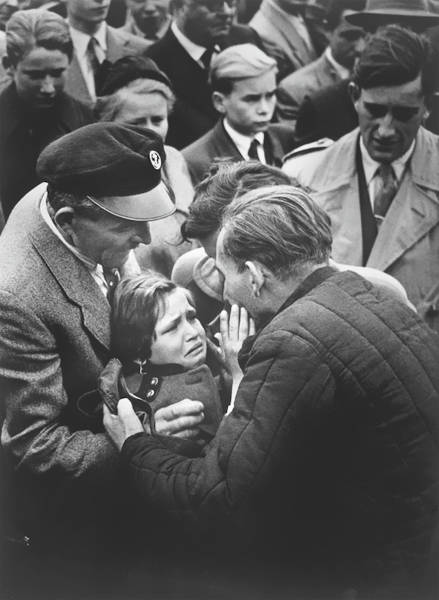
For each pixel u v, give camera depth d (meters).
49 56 2.12
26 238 1.92
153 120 2.15
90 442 1.98
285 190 1.63
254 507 1.55
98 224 1.86
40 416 1.97
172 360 2.03
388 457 1.52
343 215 2.19
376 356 1.49
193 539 1.85
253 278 1.60
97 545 2.06
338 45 2.15
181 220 2.07
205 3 2.11
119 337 2.00
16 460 2.01
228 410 2.03
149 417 2.02
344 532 1.61
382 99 2.16
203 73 2.14
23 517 2.08
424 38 2.15
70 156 1.81
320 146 2.18
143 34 2.13
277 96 2.16
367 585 1.66
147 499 1.71
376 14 2.14
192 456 2.02
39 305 1.91
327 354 1.48
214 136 2.16
